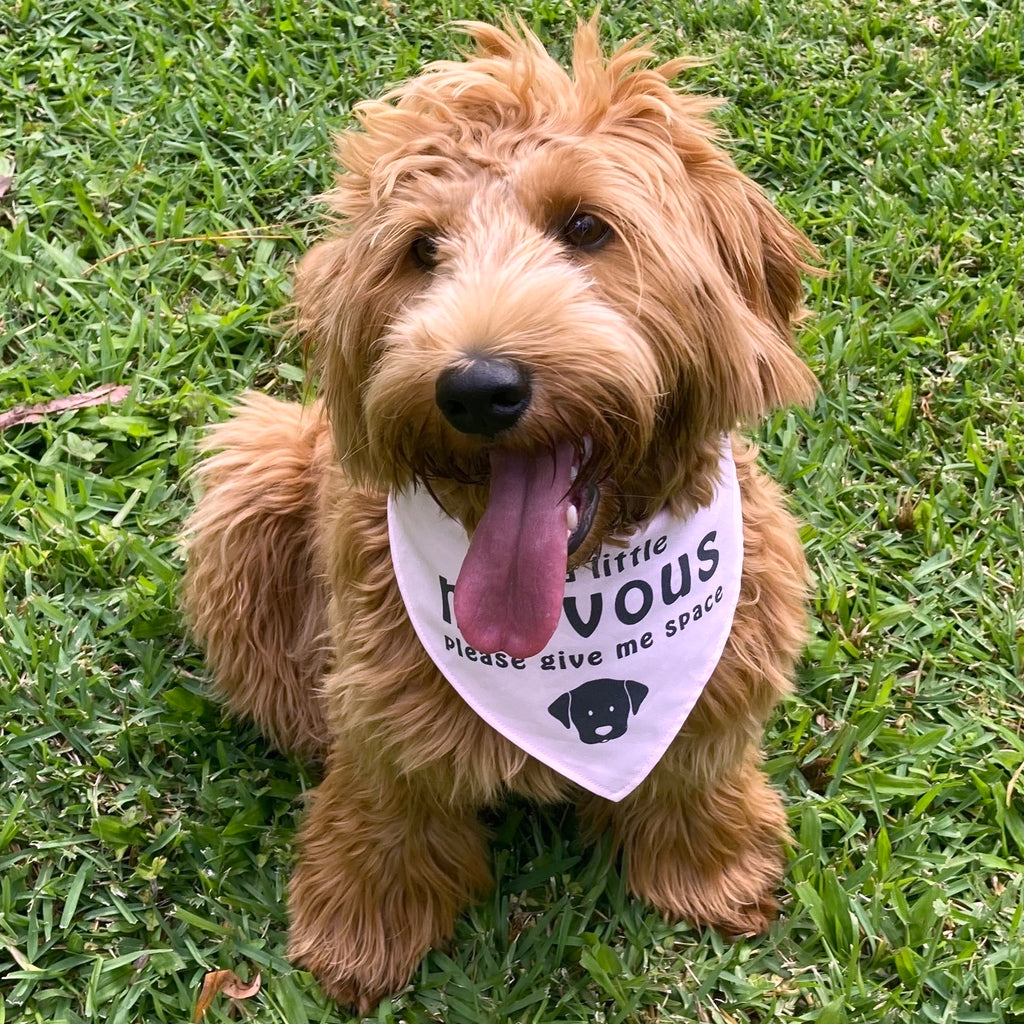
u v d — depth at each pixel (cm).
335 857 79
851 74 126
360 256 65
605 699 70
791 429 100
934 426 102
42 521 93
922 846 83
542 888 82
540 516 64
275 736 87
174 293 108
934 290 110
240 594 83
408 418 62
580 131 62
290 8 127
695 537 70
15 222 111
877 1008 76
